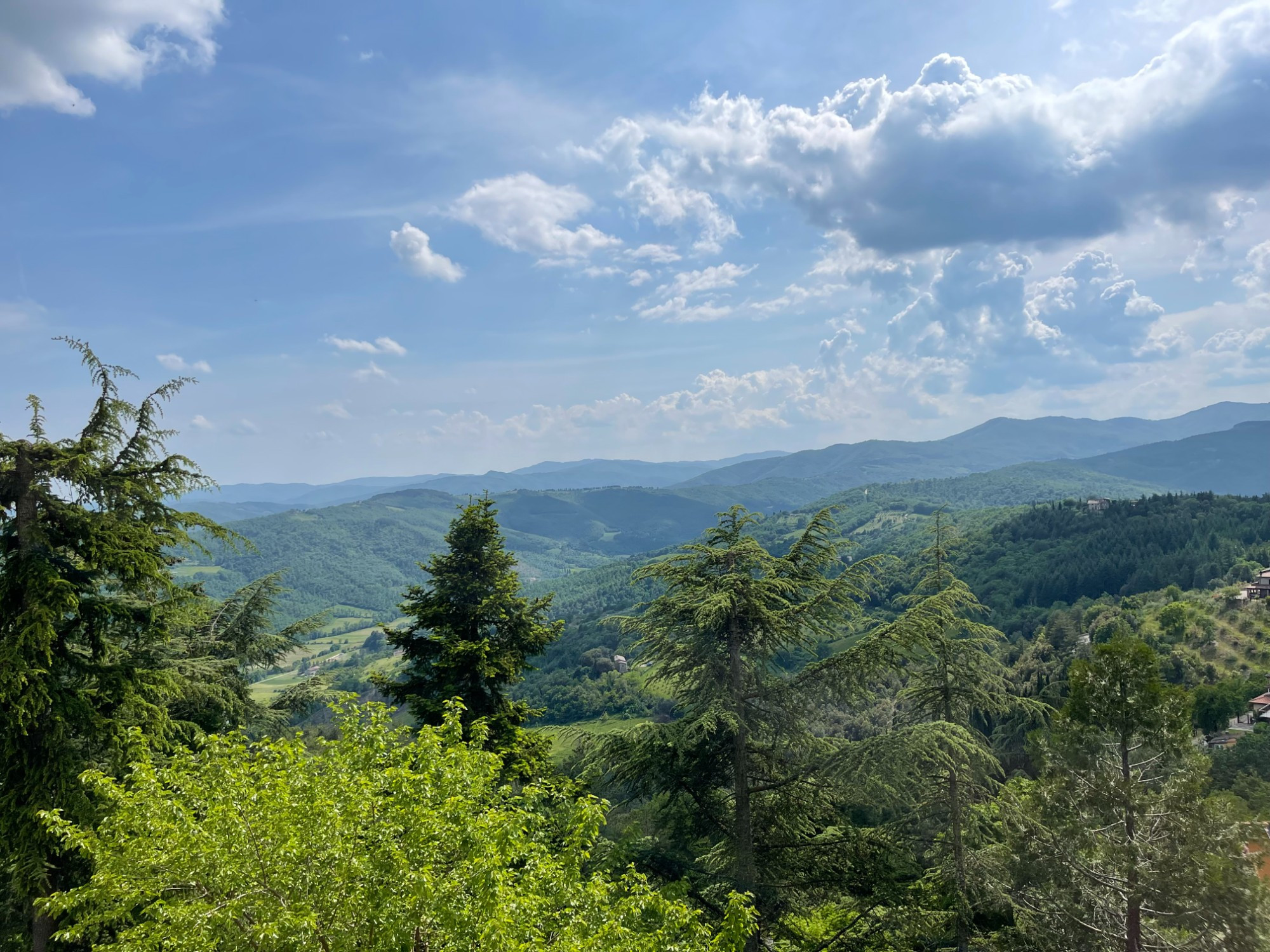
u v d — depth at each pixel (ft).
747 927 34.17
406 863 29.89
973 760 54.39
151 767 32.37
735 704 50.34
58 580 42.65
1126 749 55.72
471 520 69.05
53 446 45.24
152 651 56.03
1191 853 49.88
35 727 43.60
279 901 28.78
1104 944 52.06
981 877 54.80
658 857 50.78
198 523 51.67
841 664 50.21
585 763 53.93
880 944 51.98
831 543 56.18
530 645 69.72
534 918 32.78
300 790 33.47
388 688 67.97
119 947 27.78
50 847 42.83
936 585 63.26
